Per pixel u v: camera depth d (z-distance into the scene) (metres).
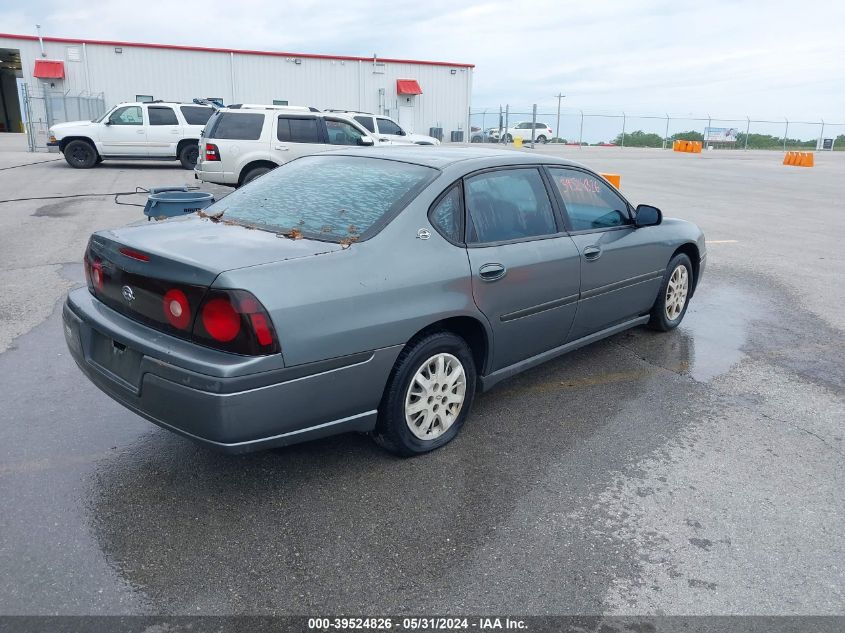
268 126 13.58
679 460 3.68
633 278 4.95
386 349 3.19
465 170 3.76
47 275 7.17
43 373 4.61
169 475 3.38
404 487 3.32
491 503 3.21
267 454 3.61
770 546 2.96
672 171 25.84
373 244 3.23
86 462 3.47
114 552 2.78
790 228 12.19
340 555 2.81
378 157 4.01
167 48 34.62
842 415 4.32
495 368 3.97
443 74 40.44
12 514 3.01
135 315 3.10
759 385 4.78
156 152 19.98
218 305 2.74
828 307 6.90
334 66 37.84
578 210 4.49
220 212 3.85
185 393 2.77
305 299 2.88
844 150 54.97
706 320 6.34
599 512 3.17
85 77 33.81
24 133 40.53
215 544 2.85
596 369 4.99
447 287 3.43
